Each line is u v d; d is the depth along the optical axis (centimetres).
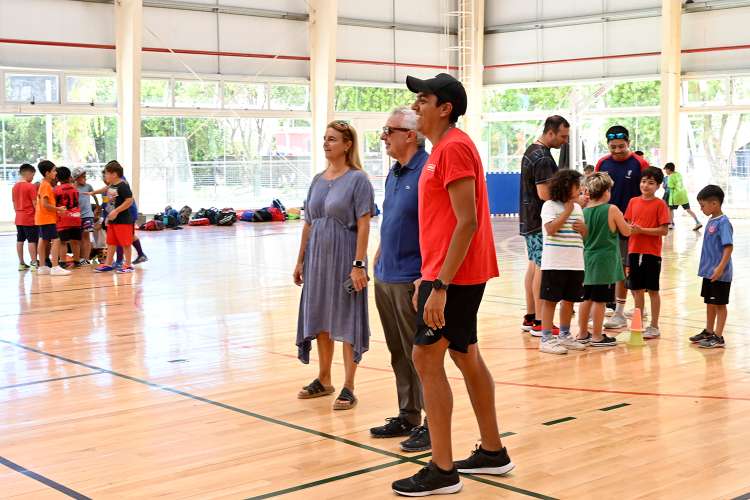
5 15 1708
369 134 2258
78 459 391
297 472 369
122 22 1798
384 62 2230
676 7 2000
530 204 664
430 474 337
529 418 446
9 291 969
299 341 495
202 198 2038
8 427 446
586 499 329
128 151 1828
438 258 340
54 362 606
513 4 2250
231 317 795
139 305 867
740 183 2073
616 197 707
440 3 2302
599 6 2139
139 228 1852
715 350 622
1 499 340
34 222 1167
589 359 594
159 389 525
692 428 423
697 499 327
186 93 1966
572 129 2153
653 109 2111
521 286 981
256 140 2094
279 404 486
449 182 330
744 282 992
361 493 341
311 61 2098
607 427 427
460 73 2308
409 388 420
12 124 1748
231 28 1997
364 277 469
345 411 470
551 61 2214
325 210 481
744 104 2019
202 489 349
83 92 1811
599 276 632
